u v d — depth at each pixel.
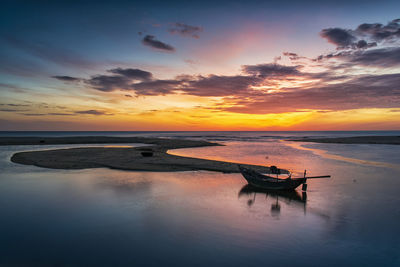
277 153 43.31
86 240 9.48
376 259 8.30
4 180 19.34
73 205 13.50
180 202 14.20
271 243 9.34
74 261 8.03
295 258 8.31
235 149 53.00
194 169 24.31
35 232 10.14
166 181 19.39
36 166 25.31
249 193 16.30
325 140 81.88
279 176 22.02
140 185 18.02
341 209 13.30
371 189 17.48
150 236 9.82
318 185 18.73
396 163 30.41
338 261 8.16
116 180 19.53
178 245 9.12
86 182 18.78
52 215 12.02
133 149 41.28
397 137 84.81
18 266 7.73
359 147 57.47
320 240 9.62
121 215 12.06
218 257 8.32
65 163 26.77
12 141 61.59
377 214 12.48
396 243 9.41
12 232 10.14
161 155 34.28
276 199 15.06
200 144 63.47
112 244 9.18
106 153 35.75
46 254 8.45
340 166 28.02
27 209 12.85
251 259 8.22
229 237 9.80
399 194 16.25
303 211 12.92
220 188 17.48
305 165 28.94
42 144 58.72
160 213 12.39
